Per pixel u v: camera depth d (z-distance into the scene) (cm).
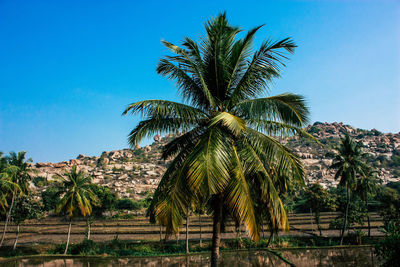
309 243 4450
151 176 13312
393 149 16850
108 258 3725
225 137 1023
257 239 906
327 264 2934
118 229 6291
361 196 4791
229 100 1127
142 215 8044
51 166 14288
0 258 3650
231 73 1166
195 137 1187
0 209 4581
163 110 1030
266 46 1078
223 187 926
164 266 3067
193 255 3822
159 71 1153
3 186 3978
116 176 13250
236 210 950
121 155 18262
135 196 10288
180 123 1112
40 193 9469
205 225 6544
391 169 14225
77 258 3772
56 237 5628
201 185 873
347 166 4200
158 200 988
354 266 2784
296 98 1041
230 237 4888
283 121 1073
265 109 1048
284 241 4434
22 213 4534
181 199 942
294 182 1158
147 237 5378
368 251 3778
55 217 7875
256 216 954
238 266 2983
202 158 912
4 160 4316
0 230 6550
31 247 4278
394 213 4322
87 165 15962
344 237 4681
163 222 922
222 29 1130
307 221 6844
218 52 1134
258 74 1123
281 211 998
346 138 4428
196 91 1175
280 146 1054
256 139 1077
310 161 14788
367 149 17012
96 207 6819
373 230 5522
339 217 4997
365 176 4366
